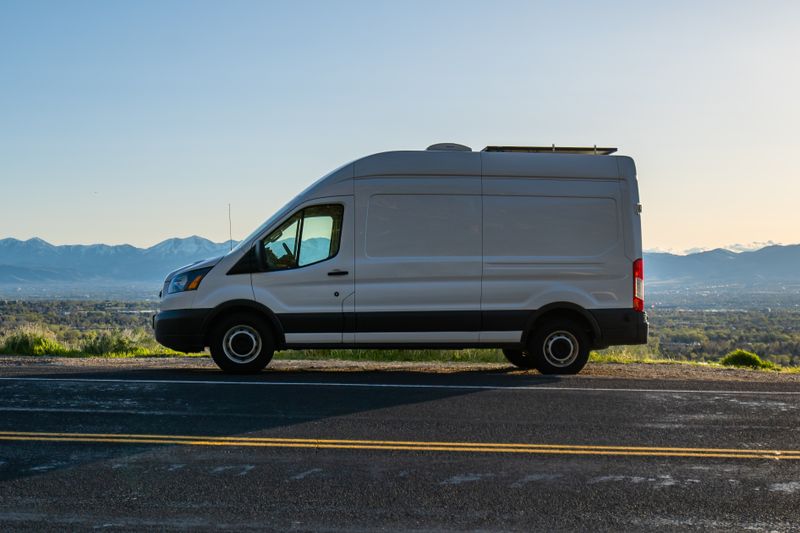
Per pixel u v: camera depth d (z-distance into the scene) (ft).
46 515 17.60
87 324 214.48
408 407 29.04
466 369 41.65
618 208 39.22
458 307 38.22
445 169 38.42
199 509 18.07
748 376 40.75
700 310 604.08
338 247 38.04
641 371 41.47
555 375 38.01
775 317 465.47
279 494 19.13
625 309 38.96
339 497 18.95
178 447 23.18
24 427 25.39
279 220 38.11
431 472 20.99
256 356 37.93
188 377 35.96
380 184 38.24
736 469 21.65
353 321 37.96
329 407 28.91
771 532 17.10
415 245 38.17
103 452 22.59
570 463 21.95
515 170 38.78
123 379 34.96
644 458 22.54
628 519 17.76
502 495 19.24
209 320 37.81
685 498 19.22
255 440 24.00
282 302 37.86
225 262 38.01
